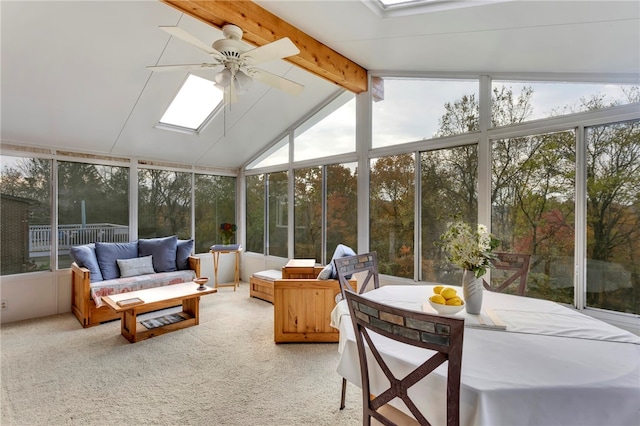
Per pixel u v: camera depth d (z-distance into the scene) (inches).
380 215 153.7
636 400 41.2
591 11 73.5
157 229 195.8
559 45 90.9
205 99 156.7
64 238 160.6
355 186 164.6
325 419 77.0
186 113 165.9
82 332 131.1
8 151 143.6
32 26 95.4
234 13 92.4
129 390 89.2
